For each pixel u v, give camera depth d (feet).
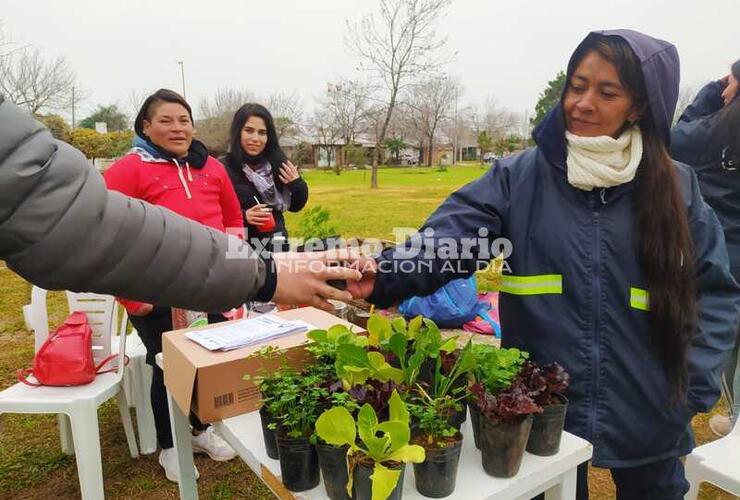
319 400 4.11
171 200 8.38
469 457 4.16
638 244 4.68
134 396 8.96
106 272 3.06
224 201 9.43
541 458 4.10
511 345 5.22
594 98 4.51
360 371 4.08
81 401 7.32
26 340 14.25
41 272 2.91
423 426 3.74
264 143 11.38
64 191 2.83
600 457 4.81
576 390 4.85
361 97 93.30
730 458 6.03
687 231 4.61
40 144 2.76
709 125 8.00
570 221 4.85
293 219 27.76
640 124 4.70
